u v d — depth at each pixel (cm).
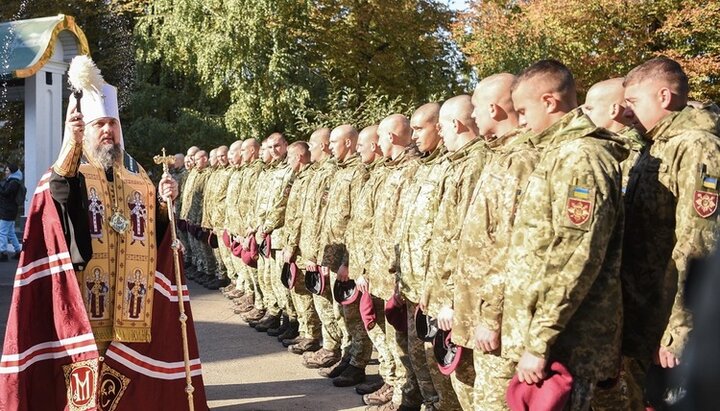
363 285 613
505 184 376
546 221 327
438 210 459
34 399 477
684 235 341
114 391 502
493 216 380
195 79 2062
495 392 373
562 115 363
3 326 962
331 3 2180
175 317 535
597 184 320
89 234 489
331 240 692
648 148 379
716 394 163
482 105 426
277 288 886
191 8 1920
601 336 333
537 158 374
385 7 2188
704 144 349
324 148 798
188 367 512
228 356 810
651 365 354
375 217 596
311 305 802
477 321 378
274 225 854
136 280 511
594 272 317
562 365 330
